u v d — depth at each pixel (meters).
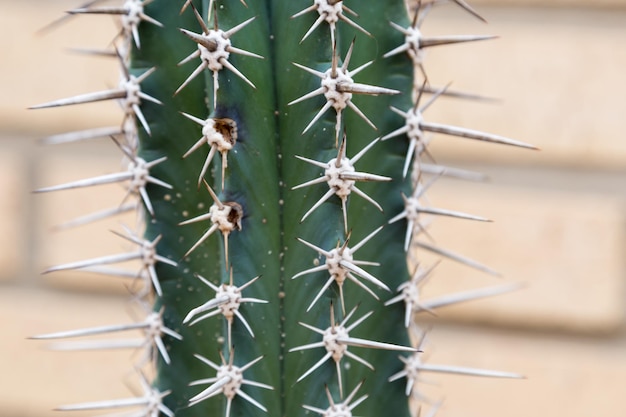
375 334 1.19
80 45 1.72
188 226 1.18
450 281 1.68
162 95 1.17
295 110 1.16
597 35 1.63
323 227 1.16
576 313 1.65
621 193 1.64
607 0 1.62
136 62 1.17
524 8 1.64
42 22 1.73
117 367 1.78
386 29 1.18
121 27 1.19
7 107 1.74
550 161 1.64
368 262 1.18
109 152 1.73
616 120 1.62
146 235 1.18
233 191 1.16
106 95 1.17
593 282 1.64
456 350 1.69
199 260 1.18
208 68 1.15
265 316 1.17
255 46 1.16
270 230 1.17
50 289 1.77
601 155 1.63
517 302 1.66
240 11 1.16
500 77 1.65
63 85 1.73
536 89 1.64
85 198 1.73
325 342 1.16
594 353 1.67
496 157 1.66
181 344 1.18
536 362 1.67
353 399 1.19
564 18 1.64
